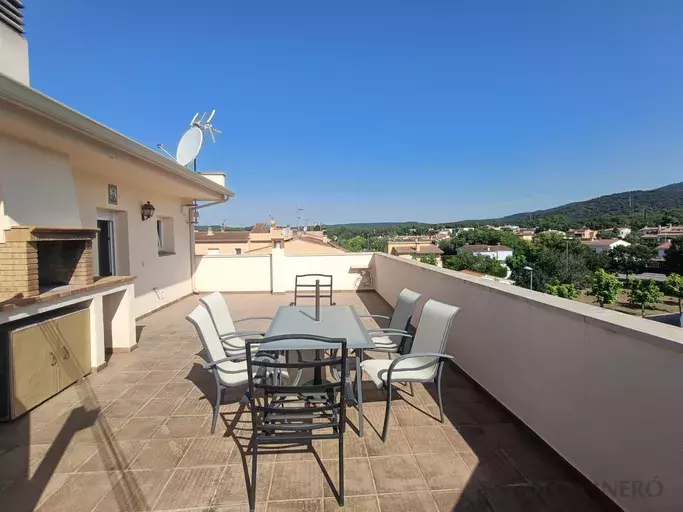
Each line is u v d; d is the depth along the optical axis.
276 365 1.95
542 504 1.86
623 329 1.70
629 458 1.68
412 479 2.08
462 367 3.71
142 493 1.97
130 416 2.86
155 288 7.27
